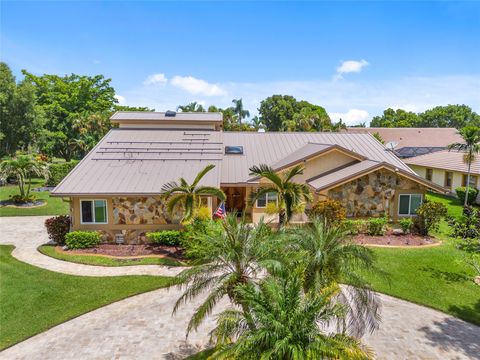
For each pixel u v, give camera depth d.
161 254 19.16
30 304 13.95
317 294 8.39
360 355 7.11
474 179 33.84
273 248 10.13
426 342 11.47
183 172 22.58
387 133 63.53
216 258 9.94
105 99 70.81
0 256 19.22
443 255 18.86
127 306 13.95
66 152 59.72
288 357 6.95
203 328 12.37
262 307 7.60
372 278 16.02
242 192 28.00
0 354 10.89
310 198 18.20
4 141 46.16
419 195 23.64
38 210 30.84
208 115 32.06
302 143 30.58
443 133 61.72
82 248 19.95
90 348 11.20
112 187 20.58
